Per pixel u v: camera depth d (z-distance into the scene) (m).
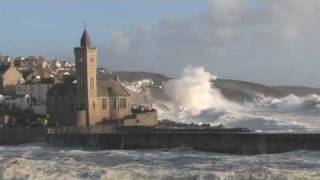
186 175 102.00
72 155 150.25
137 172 106.88
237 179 98.06
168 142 176.62
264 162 128.25
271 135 161.75
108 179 103.75
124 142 183.62
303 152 152.38
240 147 165.00
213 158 140.50
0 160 128.88
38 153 159.88
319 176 99.06
